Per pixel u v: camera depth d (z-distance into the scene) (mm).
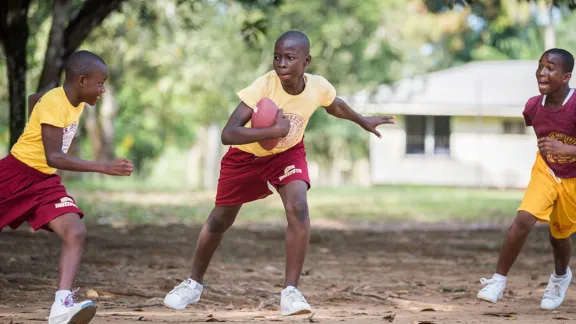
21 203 11797
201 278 14695
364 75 77188
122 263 21531
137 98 88750
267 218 41625
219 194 14148
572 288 18500
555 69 14305
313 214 45250
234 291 16688
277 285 18578
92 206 43688
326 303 15984
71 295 11250
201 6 60219
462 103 76688
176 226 32250
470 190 72812
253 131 12672
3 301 15117
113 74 72812
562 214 14828
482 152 77875
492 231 35375
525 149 77750
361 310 14758
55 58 28125
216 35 71625
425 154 78188
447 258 25656
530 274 21844
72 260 11461
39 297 15711
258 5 42375
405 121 78000
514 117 77750
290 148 13766
